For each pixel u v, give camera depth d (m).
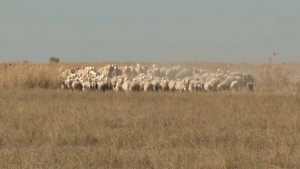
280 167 30.58
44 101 62.69
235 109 54.00
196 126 43.00
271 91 77.38
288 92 73.31
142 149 35.38
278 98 63.56
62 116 47.66
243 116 48.31
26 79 91.94
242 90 76.56
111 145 36.41
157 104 58.56
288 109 53.41
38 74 92.75
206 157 31.53
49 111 52.22
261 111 52.47
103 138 38.53
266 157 31.80
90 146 36.41
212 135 39.41
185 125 44.00
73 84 82.56
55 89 85.44
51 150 33.75
